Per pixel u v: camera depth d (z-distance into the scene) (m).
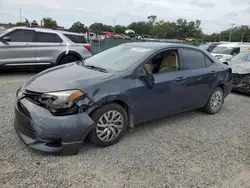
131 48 4.41
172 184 2.81
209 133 4.31
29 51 8.38
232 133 4.39
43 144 3.10
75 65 4.24
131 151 3.45
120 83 3.52
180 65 4.45
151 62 4.00
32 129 3.09
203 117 5.14
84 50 9.48
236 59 9.04
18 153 3.16
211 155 3.53
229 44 16.72
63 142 3.05
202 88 4.84
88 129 3.14
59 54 8.93
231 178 3.03
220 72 5.22
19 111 3.29
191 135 4.16
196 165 3.24
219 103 5.44
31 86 3.34
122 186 2.71
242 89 7.51
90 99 3.19
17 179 2.67
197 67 4.78
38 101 3.13
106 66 3.99
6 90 6.22
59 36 9.01
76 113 3.09
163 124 4.55
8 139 3.50
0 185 2.56
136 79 3.71
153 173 2.98
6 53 8.02
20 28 8.33
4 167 2.85
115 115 3.52
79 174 2.85
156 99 4.00
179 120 4.84
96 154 3.29
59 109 3.02
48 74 3.69
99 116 3.34
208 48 18.70
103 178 2.81
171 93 4.21
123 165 3.09
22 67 8.41
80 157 3.18
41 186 2.60
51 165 2.96
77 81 3.28
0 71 9.08
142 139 3.85
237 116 5.38
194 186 2.81
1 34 8.03
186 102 4.60
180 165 3.20
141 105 3.81
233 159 3.47
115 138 3.59
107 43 16.84
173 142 3.84
